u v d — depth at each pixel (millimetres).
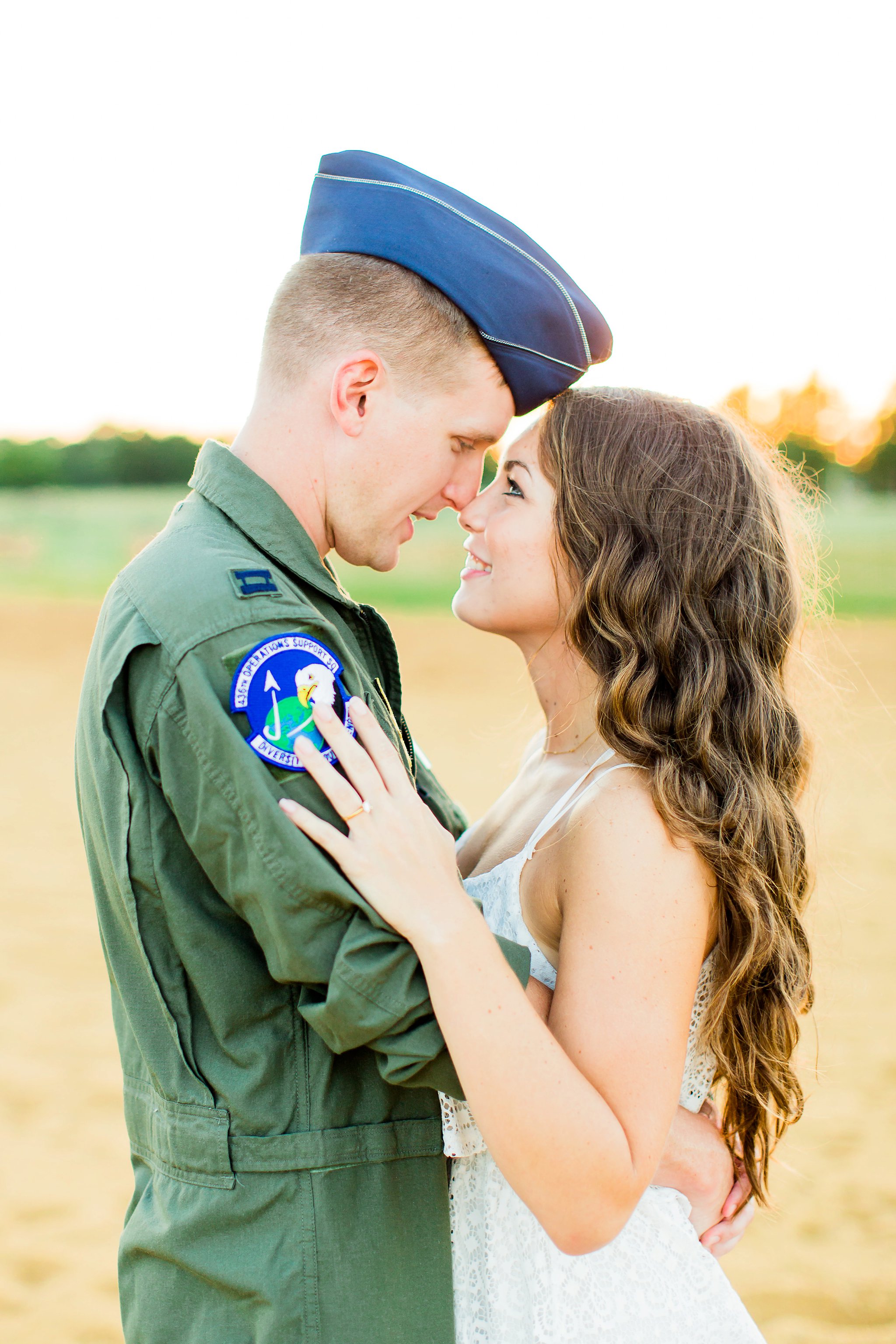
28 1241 3119
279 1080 1269
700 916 1317
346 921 1173
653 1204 1420
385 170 1458
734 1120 1550
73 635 19031
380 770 1228
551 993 1357
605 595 1502
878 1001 4688
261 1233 1241
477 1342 1366
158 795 1253
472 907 1188
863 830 7469
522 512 1611
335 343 1402
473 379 1460
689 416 1613
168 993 1271
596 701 1543
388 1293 1254
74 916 5855
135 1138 1409
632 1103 1214
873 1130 3725
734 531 1544
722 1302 1440
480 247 1429
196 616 1210
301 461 1429
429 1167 1318
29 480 39844
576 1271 1351
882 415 38750
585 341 1523
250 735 1179
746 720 1479
